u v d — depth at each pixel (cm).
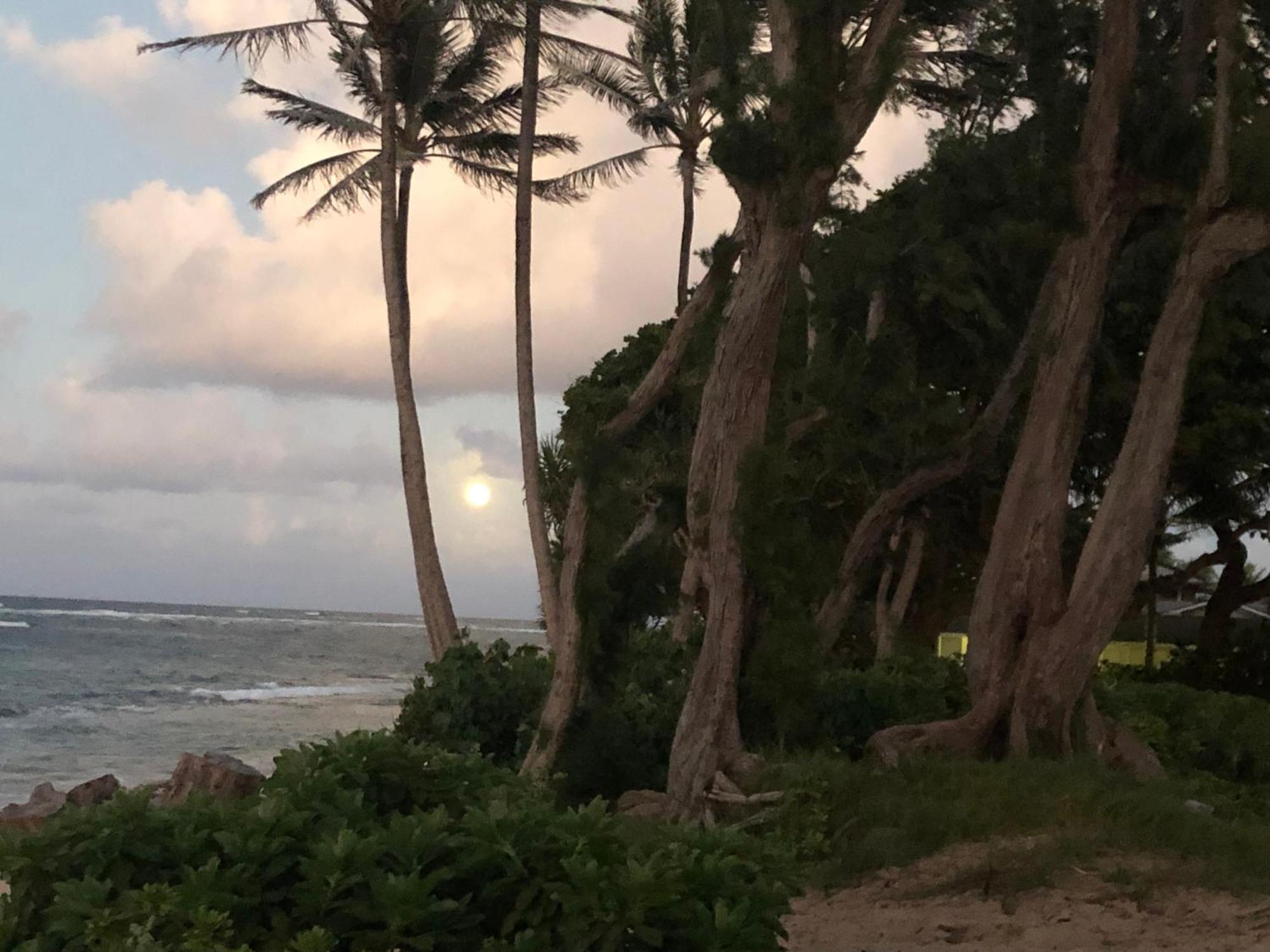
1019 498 1136
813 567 1033
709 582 1035
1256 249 1055
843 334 1516
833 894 794
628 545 1238
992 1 1384
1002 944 658
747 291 1012
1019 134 1379
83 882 397
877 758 1045
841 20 985
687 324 1173
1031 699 1088
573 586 1190
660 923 391
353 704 4566
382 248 2291
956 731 1085
